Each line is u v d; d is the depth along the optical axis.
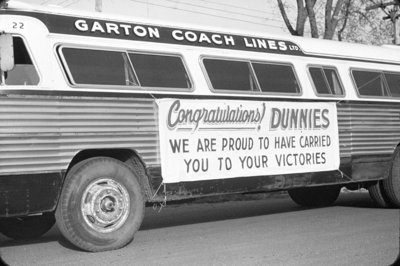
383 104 9.53
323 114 8.64
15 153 5.81
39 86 6.04
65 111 6.17
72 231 6.22
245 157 7.66
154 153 6.82
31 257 6.29
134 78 6.78
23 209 5.88
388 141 9.53
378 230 7.79
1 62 5.73
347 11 18.17
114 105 6.54
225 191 7.45
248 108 7.75
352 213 9.52
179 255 6.32
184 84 7.22
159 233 7.80
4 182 5.74
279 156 8.03
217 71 7.59
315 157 8.48
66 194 6.18
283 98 8.16
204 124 7.29
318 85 8.73
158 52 7.09
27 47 6.10
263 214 9.66
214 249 6.65
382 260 6.06
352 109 9.05
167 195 6.94
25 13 6.22
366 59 9.58
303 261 6.03
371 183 9.84
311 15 15.20
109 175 6.46
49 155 6.02
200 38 7.62
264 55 8.18
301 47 8.75
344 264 5.90
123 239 6.55
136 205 6.68
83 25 6.61
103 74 6.55
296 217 9.16
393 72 9.95
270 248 6.67
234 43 7.93
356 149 9.04
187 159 7.10
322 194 10.60
